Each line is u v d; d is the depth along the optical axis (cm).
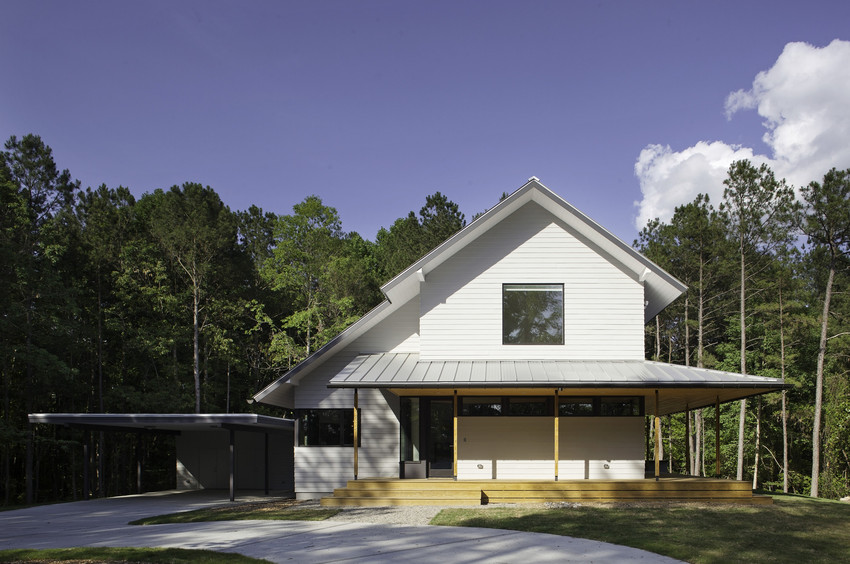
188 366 3747
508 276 1950
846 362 3628
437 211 4562
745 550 1090
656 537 1183
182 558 1001
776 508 1561
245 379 4222
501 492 1695
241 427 2203
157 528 1421
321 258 3966
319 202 4047
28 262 3002
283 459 2864
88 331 3331
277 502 1953
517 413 1903
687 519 1374
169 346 3581
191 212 3719
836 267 3177
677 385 1669
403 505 1662
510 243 1962
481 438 1898
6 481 3175
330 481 2077
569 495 1686
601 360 1902
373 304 4409
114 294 3494
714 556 1040
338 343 2070
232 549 1087
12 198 3080
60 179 3456
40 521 1638
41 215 3384
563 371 1775
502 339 1928
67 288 3225
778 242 3359
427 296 1956
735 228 3444
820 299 4262
